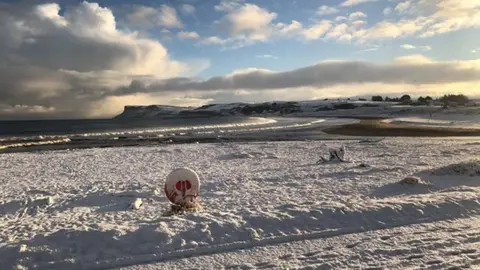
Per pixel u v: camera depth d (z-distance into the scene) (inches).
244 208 349.7
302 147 1090.7
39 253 238.5
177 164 796.6
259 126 2864.2
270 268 218.5
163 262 232.7
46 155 1015.0
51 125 4045.3
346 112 5580.7
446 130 1919.3
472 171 505.7
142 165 793.6
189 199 355.3
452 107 4284.0
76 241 253.0
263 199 406.9
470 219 304.5
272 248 249.1
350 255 232.8
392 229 281.4
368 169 605.3
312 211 305.0
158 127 3095.5
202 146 1196.5
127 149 1143.0
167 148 1143.0
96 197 461.4
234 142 1421.0
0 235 292.2
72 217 354.3
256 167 715.4
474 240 255.9
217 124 3481.8
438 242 250.8
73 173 701.3
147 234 261.0
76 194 489.1
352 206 318.0
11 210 420.5
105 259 236.5
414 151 915.4
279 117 5595.5
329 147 1071.0
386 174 559.5
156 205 414.0
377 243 252.2
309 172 602.5
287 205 341.7
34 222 335.6
